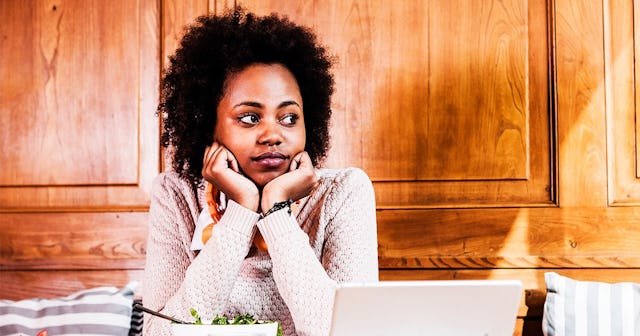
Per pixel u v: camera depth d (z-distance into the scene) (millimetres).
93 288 2572
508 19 2666
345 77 2672
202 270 1512
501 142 2646
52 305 2371
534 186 2643
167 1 2727
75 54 2736
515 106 2652
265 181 1637
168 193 1809
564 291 2422
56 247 2711
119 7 2740
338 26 2680
